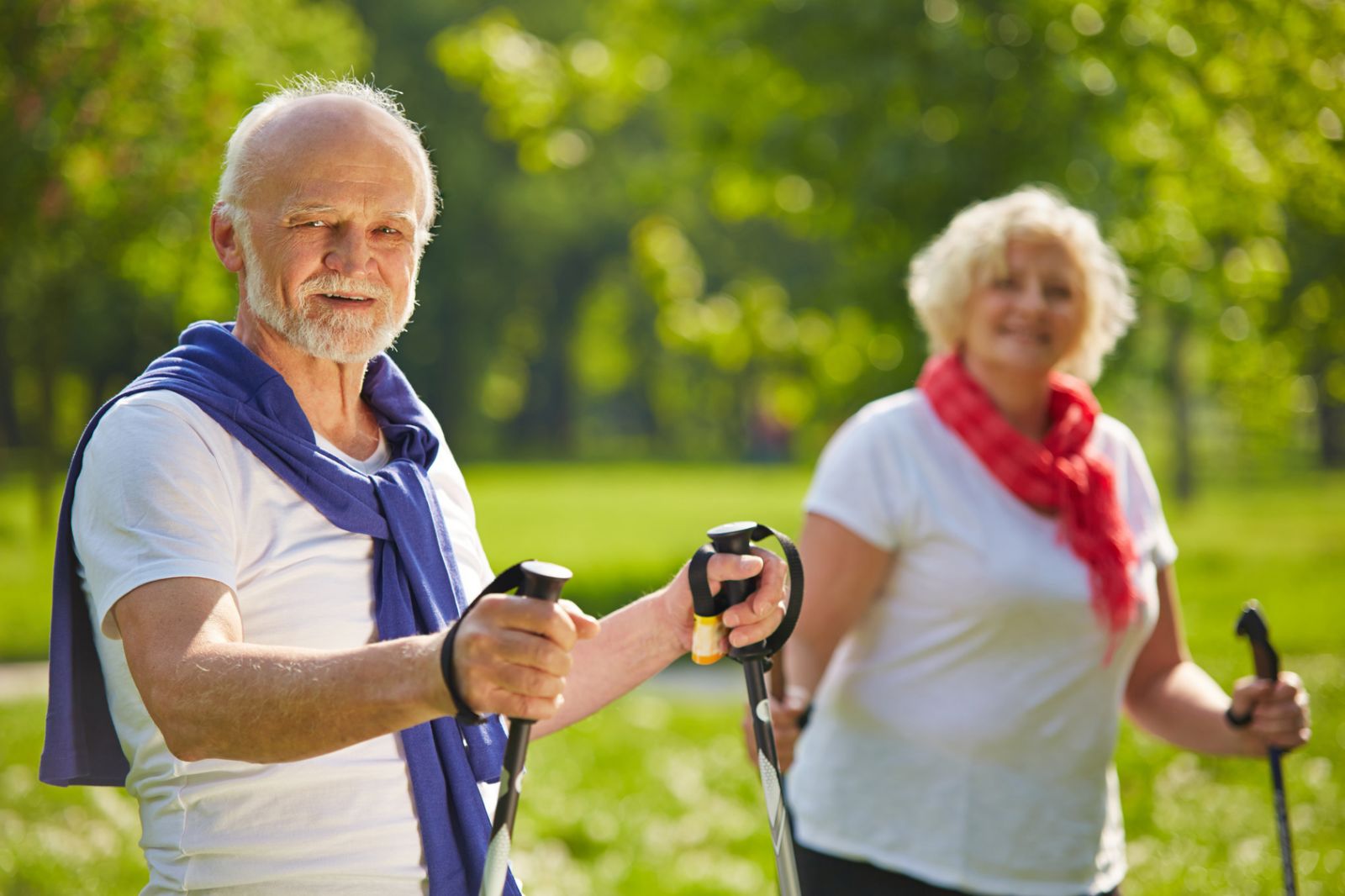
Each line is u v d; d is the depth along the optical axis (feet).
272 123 11.55
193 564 10.11
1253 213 42.27
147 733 10.77
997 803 15.84
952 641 16.05
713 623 10.71
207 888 10.50
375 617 11.22
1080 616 15.96
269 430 11.07
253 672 9.32
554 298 227.81
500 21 53.42
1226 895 24.53
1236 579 75.87
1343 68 36.11
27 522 114.32
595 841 31.35
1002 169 42.01
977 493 16.29
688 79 49.06
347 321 11.40
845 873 16.26
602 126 54.85
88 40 38.22
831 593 16.43
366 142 11.50
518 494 167.02
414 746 11.00
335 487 11.22
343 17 64.03
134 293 103.55
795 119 46.11
